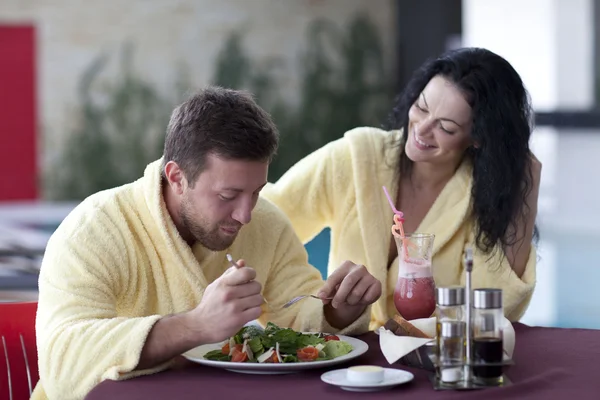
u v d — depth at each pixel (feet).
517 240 7.22
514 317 7.27
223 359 5.24
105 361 5.00
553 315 16.75
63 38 29.63
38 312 5.50
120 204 5.89
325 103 30.94
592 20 27.07
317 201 7.64
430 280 5.80
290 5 30.78
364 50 31.12
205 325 4.96
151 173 5.88
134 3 29.91
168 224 5.85
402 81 31.09
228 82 30.45
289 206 7.64
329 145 7.78
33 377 6.31
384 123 7.88
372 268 7.42
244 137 5.26
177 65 30.22
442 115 6.93
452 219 7.31
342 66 31.12
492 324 4.71
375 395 4.56
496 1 28.78
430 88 7.02
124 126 29.86
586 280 20.18
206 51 30.45
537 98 27.99
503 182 7.06
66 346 5.10
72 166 29.68
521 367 5.17
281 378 4.93
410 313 5.77
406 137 7.45
